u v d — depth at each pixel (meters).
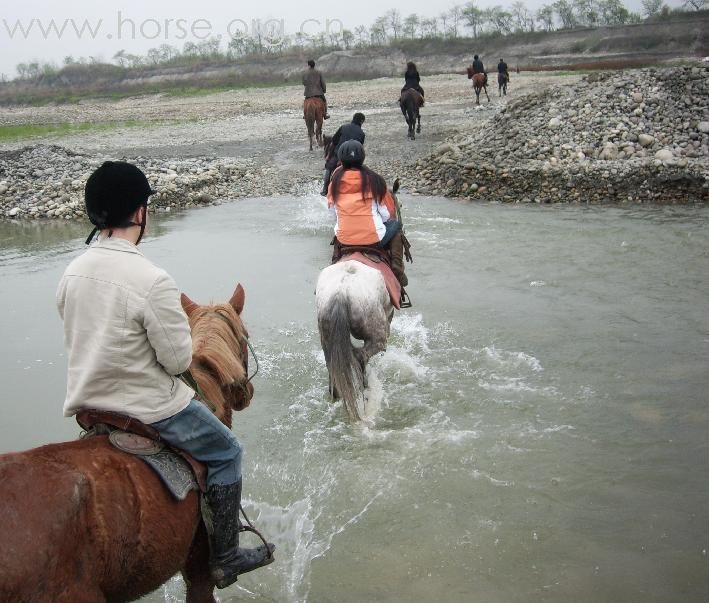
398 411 6.04
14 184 17.44
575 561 4.21
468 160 15.34
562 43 68.44
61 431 5.97
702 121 14.80
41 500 2.40
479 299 8.55
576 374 6.54
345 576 4.21
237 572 3.41
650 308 7.98
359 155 6.27
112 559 2.59
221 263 10.63
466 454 5.34
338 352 5.58
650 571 4.10
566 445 5.41
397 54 74.12
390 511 4.77
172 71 77.31
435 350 7.16
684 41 61.12
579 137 15.09
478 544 4.41
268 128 28.16
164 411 2.95
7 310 9.00
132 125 33.34
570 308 8.12
